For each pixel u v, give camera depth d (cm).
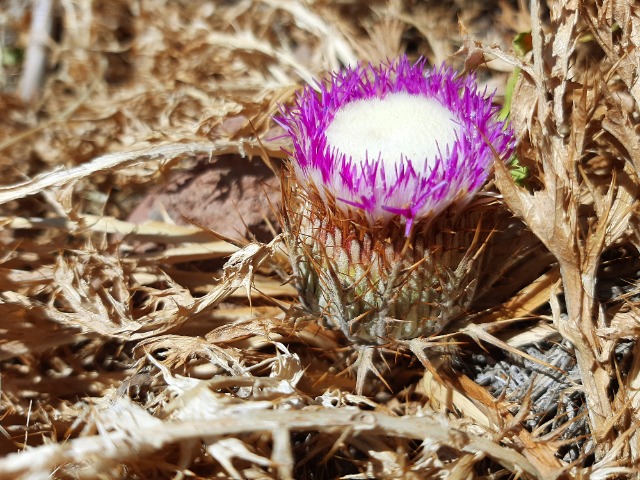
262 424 11
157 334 15
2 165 21
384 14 25
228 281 15
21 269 17
